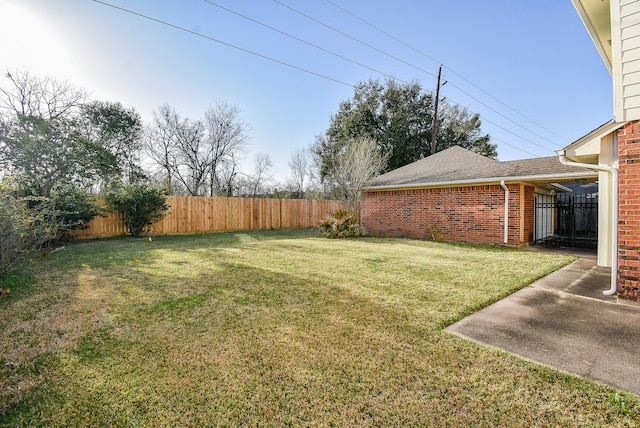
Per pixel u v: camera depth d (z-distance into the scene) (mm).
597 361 2762
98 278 5555
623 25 4344
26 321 3635
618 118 4426
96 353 2896
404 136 23609
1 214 4691
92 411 2123
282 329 3414
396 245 10250
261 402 2221
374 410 2135
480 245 10453
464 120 26672
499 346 3055
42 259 7227
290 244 10383
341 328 3449
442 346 3043
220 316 3777
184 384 2426
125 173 20609
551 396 2273
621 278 4418
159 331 3357
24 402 2217
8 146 10891
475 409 2143
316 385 2414
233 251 8695
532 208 11469
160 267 6484
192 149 23125
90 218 11281
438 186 12055
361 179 16547
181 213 13984
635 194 4316
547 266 6832
